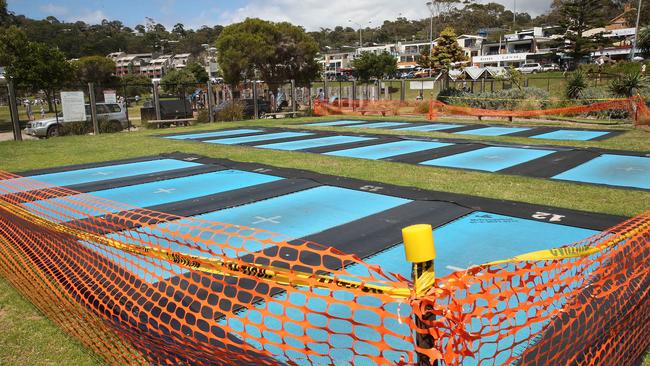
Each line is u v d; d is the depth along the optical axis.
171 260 3.18
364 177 8.62
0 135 19.69
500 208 6.35
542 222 5.78
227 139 14.91
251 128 18.31
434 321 1.72
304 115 25.30
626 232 3.19
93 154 12.23
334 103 27.36
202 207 6.85
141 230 5.79
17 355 3.28
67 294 3.81
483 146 12.30
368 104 26.34
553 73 48.47
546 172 8.93
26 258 4.57
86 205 7.02
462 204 6.59
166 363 2.83
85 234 4.08
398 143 13.20
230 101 23.86
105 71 48.91
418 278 1.72
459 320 1.81
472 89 26.95
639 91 20.72
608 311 2.97
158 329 3.11
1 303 4.05
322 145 13.06
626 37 69.81
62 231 4.29
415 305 1.70
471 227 5.66
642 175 8.59
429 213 6.23
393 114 24.88
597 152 10.91
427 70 70.88
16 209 5.45
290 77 30.92
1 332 3.58
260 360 2.51
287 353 3.00
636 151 10.96
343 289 2.07
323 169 9.42
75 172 9.82
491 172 8.95
